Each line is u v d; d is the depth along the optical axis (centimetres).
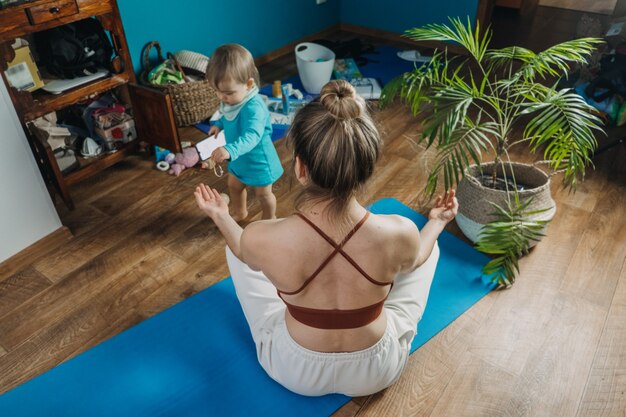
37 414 138
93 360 152
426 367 150
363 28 426
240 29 349
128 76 239
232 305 170
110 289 181
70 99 216
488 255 190
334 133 82
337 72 346
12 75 198
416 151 262
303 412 136
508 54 171
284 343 124
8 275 188
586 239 197
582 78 291
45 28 196
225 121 182
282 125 290
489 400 140
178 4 300
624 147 255
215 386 144
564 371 148
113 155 249
